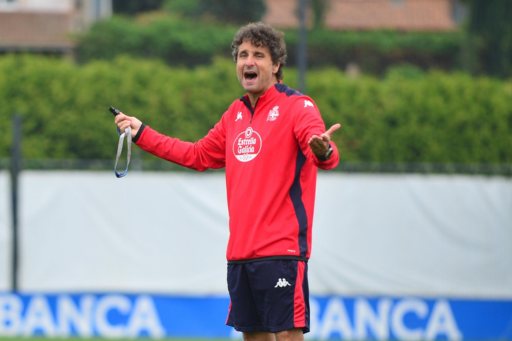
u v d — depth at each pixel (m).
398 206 34.22
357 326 33.78
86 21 104.56
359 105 59.00
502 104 59.94
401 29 113.25
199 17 102.81
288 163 12.67
